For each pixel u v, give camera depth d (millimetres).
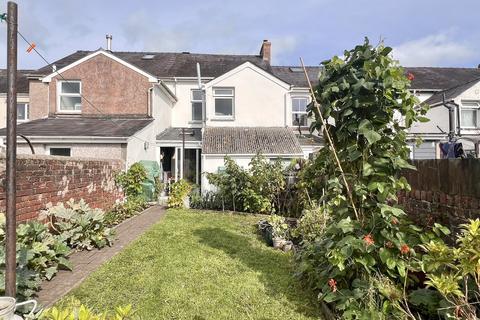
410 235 3324
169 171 17125
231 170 11117
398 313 2875
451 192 3361
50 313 2045
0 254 3396
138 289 4137
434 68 24781
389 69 3268
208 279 4453
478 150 8734
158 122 16922
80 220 6051
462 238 2453
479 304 2570
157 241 6543
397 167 3367
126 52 23281
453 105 16359
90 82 16172
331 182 3516
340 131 3572
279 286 4199
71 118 15961
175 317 3428
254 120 17656
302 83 20016
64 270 4871
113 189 10531
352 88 3424
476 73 23953
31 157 5711
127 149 12422
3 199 4836
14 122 2961
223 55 23578
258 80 17750
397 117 3908
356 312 2959
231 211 10914
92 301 3783
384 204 3303
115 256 5531
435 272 2688
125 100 16188
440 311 2699
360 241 3143
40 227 4559
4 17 2969
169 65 21344
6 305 2344
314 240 4840
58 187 6754
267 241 6609
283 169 11164
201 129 18125
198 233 7332
